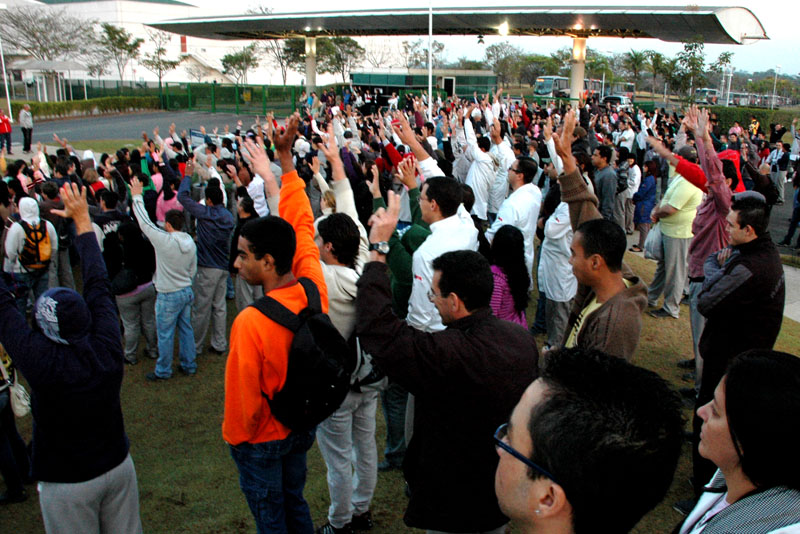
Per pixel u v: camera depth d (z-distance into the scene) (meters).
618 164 10.34
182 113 40.09
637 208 10.13
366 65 66.06
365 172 8.47
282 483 2.93
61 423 2.65
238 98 39.72
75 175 8.58
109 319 2.83
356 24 34.84
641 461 1.23
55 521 2.75
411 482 2.61
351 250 3.37
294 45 53.25
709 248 5.01
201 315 6.11
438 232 3.82
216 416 5.05
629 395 1.29
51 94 39.12
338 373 2.65
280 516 2.87
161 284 5.44
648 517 3.78
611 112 26.73
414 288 3.79
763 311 3.54
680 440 1.33
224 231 6.00
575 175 3.81
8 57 43.22
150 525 3.71
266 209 7.38
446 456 2.45
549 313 5.77
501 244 3.95
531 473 1.29
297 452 2.90
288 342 2.62
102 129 31.20
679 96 29.45
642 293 3.01
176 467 4.32
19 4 50.00
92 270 2.89
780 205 15.66
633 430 1.24
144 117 37.38
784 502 1.42
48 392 2.59
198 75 62.06
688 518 1.72
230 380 2.62
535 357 2.50
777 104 56.62
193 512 3.84
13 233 6.05
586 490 1.23
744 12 25.91
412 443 2.61
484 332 2.41
